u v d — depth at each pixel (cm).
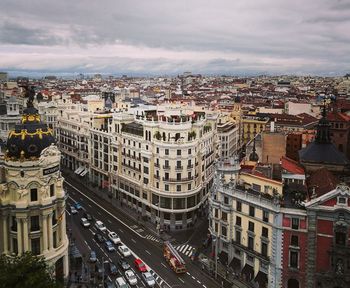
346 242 9169
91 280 10512
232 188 10888
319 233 9394
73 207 15762
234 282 10662
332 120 17438
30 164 9194
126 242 13225
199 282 10775
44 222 9400
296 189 10638
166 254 11938
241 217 10738
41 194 9375
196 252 12594
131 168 16050
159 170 14525
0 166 9544
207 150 16312
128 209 16225
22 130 9538
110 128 17575
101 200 17275
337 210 9138
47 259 9381
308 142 15338
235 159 11688
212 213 11644
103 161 18112
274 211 9738
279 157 13600
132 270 11312
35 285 7269
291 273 9762
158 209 14562
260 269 10319
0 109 18625
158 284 10606
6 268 7569
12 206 9206
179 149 14175
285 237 9712
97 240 13125
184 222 14512
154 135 14662
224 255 11356
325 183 10312
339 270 9250
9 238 9388
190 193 14400
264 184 10562
